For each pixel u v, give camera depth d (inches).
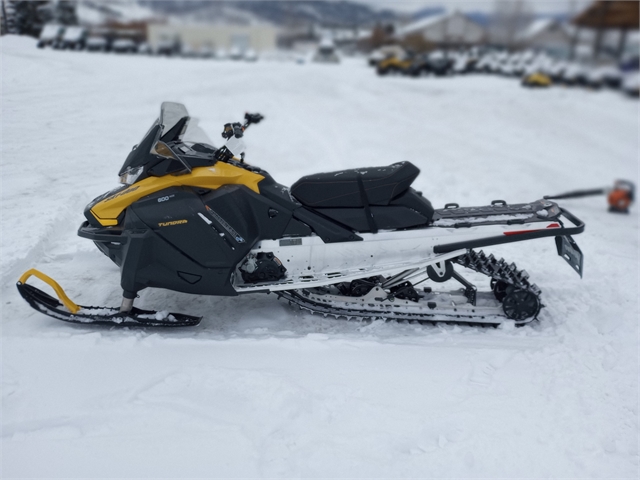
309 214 137.3
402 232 138.1
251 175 138.0
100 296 154.3
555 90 890.7
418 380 116.3
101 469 91.0
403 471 91.4
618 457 96.0
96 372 116.0
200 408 105.0
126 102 396.5
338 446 96.3
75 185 224.8
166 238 131.6
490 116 658.8
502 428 102.0
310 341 129.8
